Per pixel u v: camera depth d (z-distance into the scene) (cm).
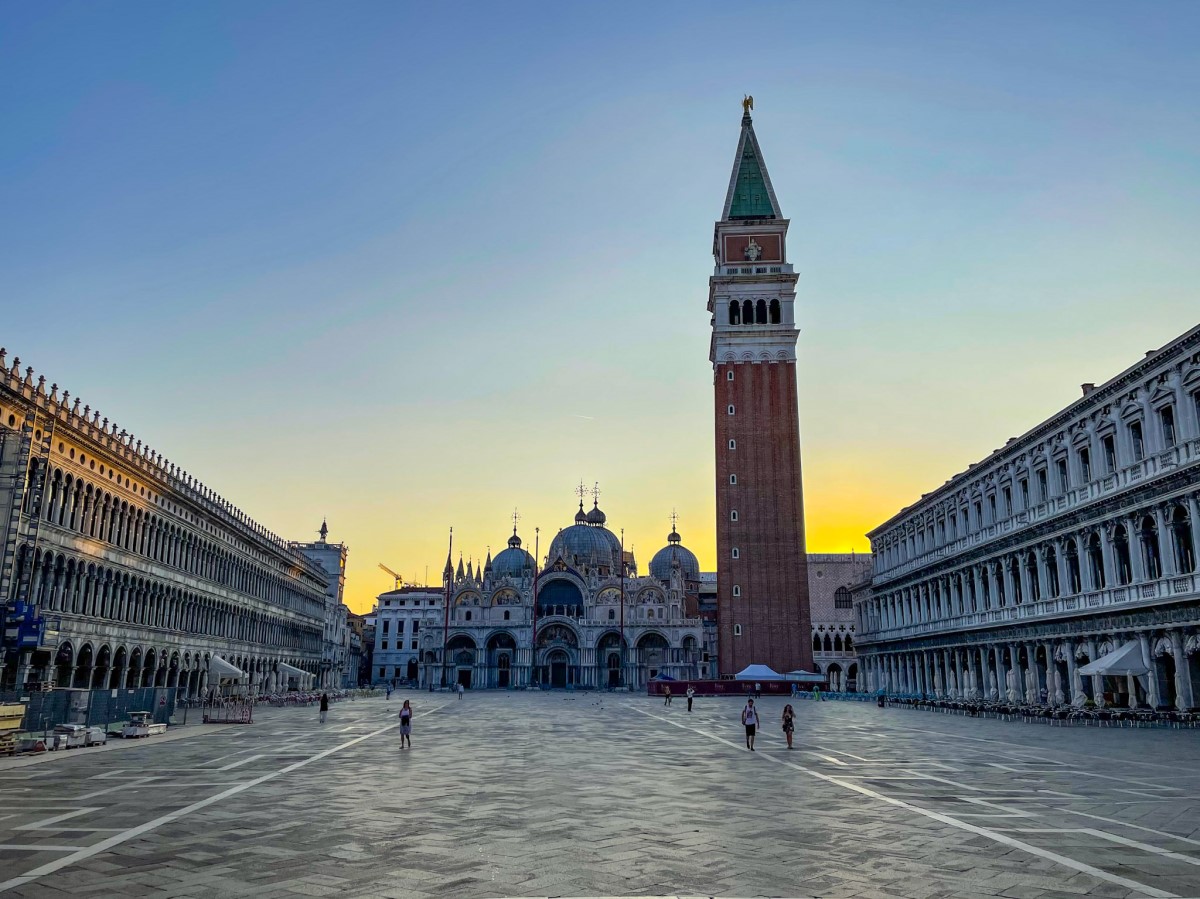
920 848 1941
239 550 10006
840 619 17125
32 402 5347
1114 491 6438
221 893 1570
